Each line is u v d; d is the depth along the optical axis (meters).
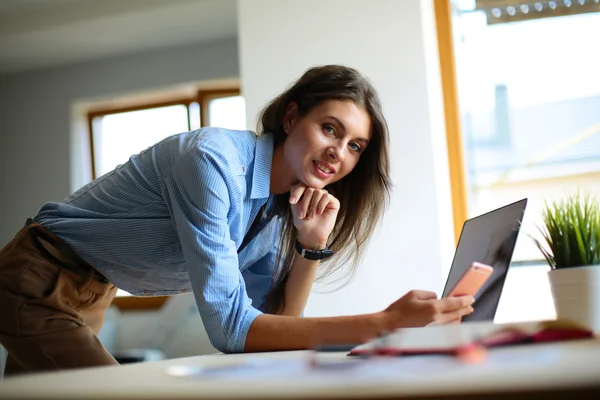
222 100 4.88
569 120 3.12
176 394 0.47
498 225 1.33
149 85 4.91
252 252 1.61
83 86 5.10
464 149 3.22
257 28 3.23
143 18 4.36
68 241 1.45
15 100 5.28
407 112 3.01
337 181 1.67
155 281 1.55
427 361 0.62
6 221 5.21
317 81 1.52
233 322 1.21
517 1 3.24
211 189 1.25
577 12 3.15
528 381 0.44
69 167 5.09
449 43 3.26
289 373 0.58
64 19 4.43
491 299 1.22
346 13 3.13
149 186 1.41
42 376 0.67
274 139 1.57
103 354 1.42
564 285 1.19
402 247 2.94
